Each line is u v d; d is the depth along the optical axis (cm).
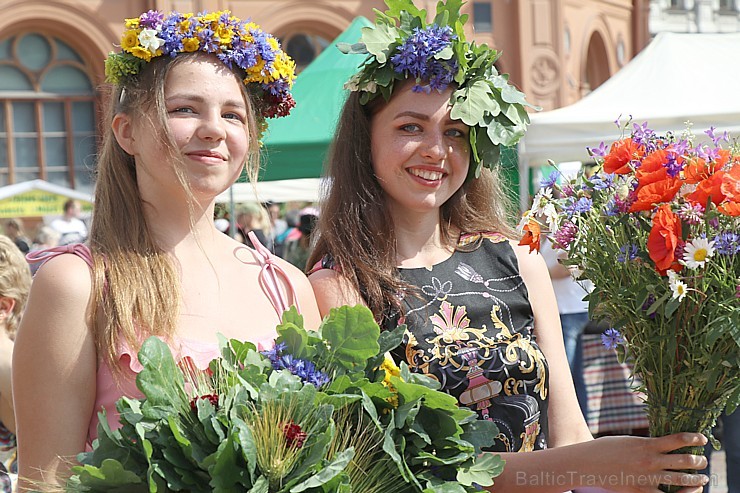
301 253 831
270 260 208
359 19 704
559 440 228
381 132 225
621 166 197
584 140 606
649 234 185
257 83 206
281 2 1698
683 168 188
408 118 221
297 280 210
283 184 1065
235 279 200
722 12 2488
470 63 225
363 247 224
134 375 179
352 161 230
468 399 214
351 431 171
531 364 220
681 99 620
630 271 189
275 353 173
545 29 1848
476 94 221
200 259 198
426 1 1183
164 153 188
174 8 1600
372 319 176
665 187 185
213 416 155
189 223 197
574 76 1941
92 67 1648
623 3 2175
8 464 295
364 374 175
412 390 172
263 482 151
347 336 176
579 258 195
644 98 628
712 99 619
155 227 196
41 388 179
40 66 1636
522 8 1825
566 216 198
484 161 228
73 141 1664
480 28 1817
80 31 1609
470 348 217
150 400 158
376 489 167
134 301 182
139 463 156
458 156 225
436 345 216
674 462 191
